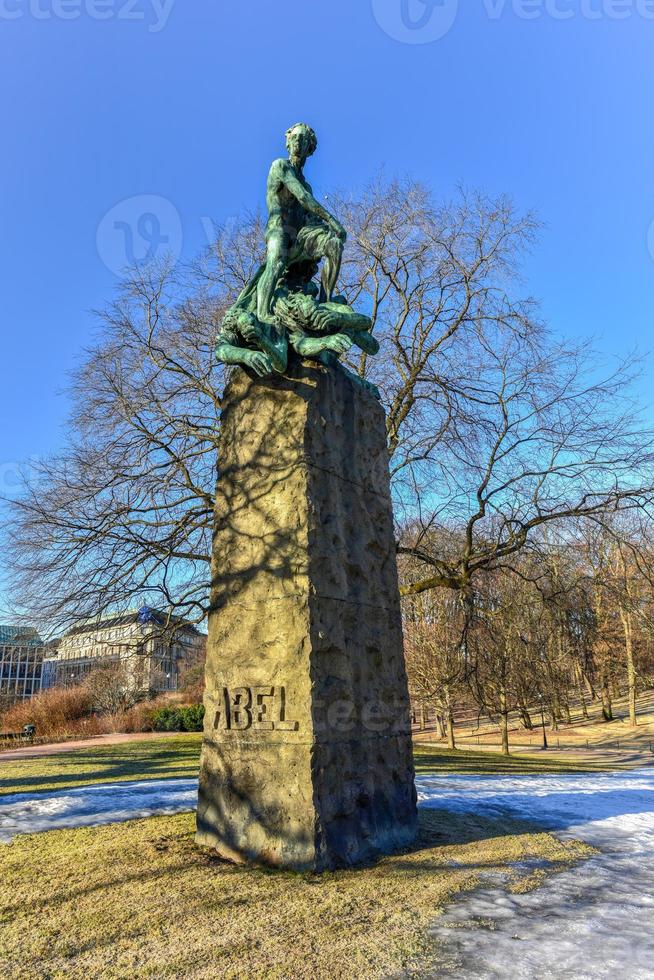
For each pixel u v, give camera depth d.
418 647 27.17
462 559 15.38
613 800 10.28
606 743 35.62
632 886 5.42
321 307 6.81
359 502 7.01
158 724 31.45
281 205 7.42
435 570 17.33
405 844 6.42
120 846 6.09
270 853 5.53
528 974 3.72
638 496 14.27
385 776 6.47
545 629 18.42
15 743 28.08
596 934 4.31
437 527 16.48
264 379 6.88
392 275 15.87
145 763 16.23
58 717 32.66
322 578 6.13
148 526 14.84
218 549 6.69
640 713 43.50
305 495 6.22
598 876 5.68
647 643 35.56
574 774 16.75
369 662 6.57
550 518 14.75
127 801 8.63
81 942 4.12
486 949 4.04
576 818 8.45
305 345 6.63
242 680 6.11
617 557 14.99
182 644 15.82
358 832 5.89
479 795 10.34
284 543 6.20
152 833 6.59
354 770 6.02
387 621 7.03
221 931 4.26
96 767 15.28
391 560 7.34
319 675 5.81
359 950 4.00
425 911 4.64
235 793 5.91
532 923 4.49
